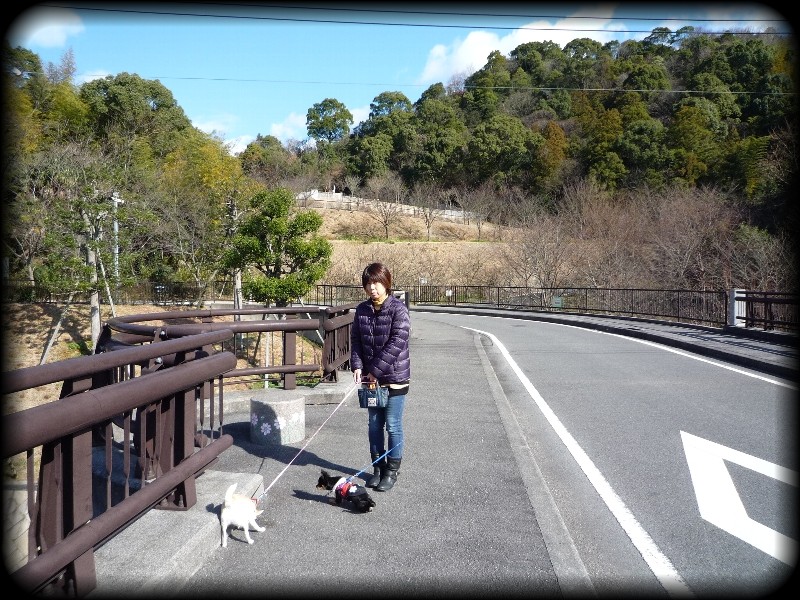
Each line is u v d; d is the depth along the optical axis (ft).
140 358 10.71
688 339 45.24
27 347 62.75
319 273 57.00
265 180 163.43
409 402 25.32
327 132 299.79
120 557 9.80
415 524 12.82
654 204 117.91
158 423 12.04
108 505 9.80
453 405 24.72
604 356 40.78
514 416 23.38
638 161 158.40
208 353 15.05
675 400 26.30
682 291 58.13
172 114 144.97
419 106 274.77
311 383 31.71
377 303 14.83
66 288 61.87
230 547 11.59
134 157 100.83
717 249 92.38
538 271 105.29
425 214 193.67
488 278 129.80
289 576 10.44
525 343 49.83
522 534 12.34
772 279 79.36
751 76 177.78
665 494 15.37
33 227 65.82
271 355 53.06
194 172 99.81
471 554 11.42
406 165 236.43
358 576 10.47
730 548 12.32
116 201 67.62
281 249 57.72
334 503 13.91
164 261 89.76
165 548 10.14
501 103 264.52
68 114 105.19
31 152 68.33
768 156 102.83
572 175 181.47
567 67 274.57
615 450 19.25
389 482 14.89
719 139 155.84
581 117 217.97
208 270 82.79
